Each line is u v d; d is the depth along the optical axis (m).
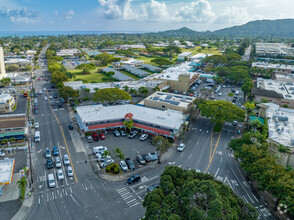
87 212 62.28
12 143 97.81
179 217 44.28
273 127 96.56
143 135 104.75
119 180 76.38
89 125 106.19
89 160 87.00
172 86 186.50
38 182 73.75
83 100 155.62
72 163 84.69
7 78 187.75
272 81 181.50
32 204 64.56
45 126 115.38
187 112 117.94
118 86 175.62
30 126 112.31
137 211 63.16
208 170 83.44
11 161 75.75
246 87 166.62
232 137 109.25
